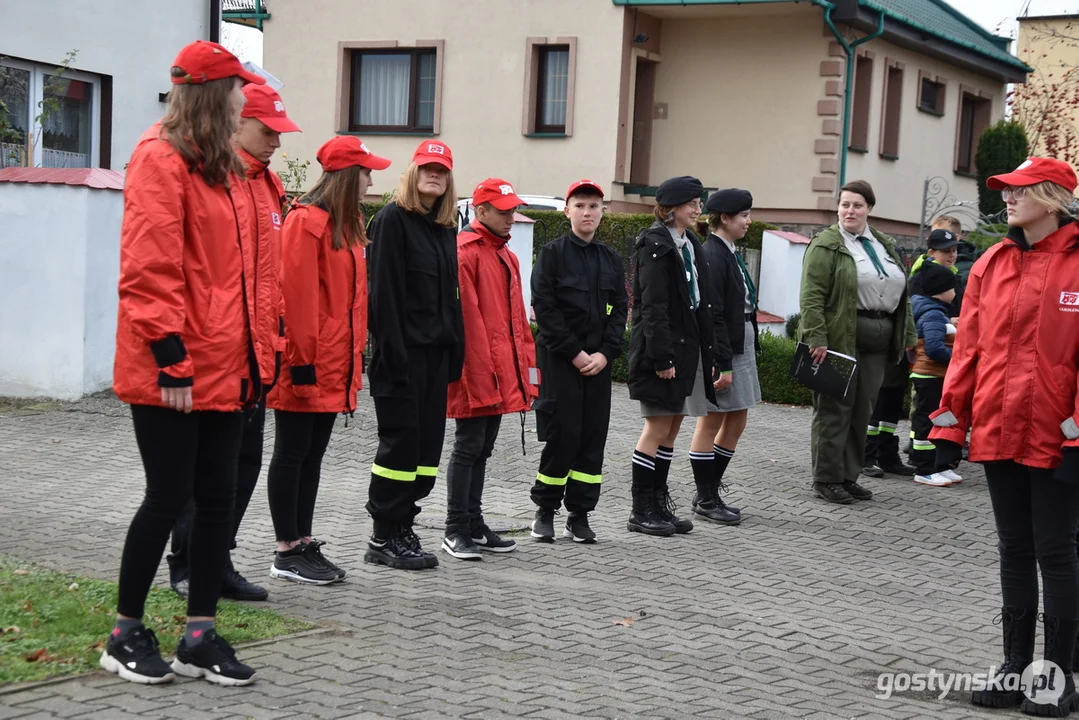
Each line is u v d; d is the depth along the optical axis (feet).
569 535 26.48
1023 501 17.29
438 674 16.57
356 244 20.93
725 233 29.45
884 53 80.38
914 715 16.51
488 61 78.02
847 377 31.04
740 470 35.65
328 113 82.94
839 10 73.00
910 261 64.59
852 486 32.65
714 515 29.43
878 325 31.99
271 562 22.52
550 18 76.02
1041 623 21.80
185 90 14.76
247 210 15.60
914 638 20.51
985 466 17.53
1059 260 16.78
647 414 27.43
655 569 24.23
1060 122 95.61
